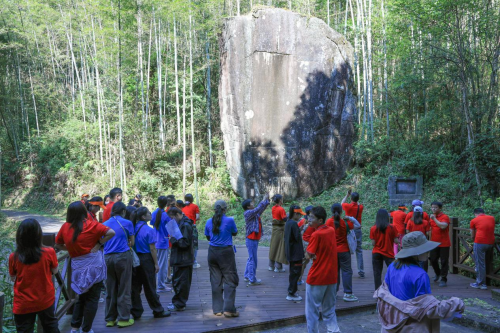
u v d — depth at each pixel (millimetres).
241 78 16375
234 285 5031
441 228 6504
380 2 16875
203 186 17469
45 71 26953
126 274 4574
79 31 19250
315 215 4258
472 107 12625
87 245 4000
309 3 17500
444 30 11469
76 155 22281
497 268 6469
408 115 15656
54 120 25656
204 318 4941
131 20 16922
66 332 4457
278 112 16172
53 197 22141
